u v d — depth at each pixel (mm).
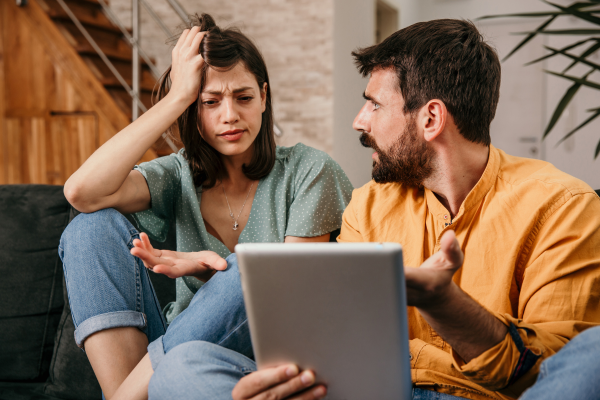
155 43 4742
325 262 649
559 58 5797
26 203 1502
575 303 856
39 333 1429
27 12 3457
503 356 760
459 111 973
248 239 1344
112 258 1062
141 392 918
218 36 1259
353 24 4703
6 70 3520
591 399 636
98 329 1018
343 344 687
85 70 3418
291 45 4414
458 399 910
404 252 1063
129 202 1239
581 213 898
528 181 958
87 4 4020
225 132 1253
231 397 806
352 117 4801
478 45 987
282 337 698
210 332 939
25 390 1355
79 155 3467
